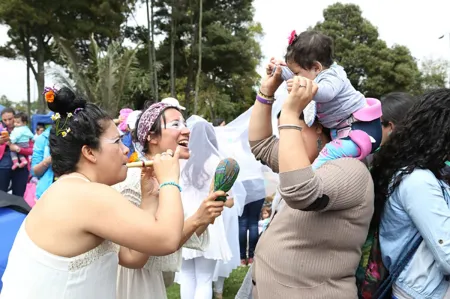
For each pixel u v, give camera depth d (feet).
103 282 5.70
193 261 11.83
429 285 6.52
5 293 5.38
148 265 7.34
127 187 7.33
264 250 6.89
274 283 6.66
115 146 5.92
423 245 6.57
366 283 7.09
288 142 5.98
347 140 6.59
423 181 6.40
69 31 71.10
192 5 77.56
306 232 6.42
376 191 6.97
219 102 86.74
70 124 5.66
